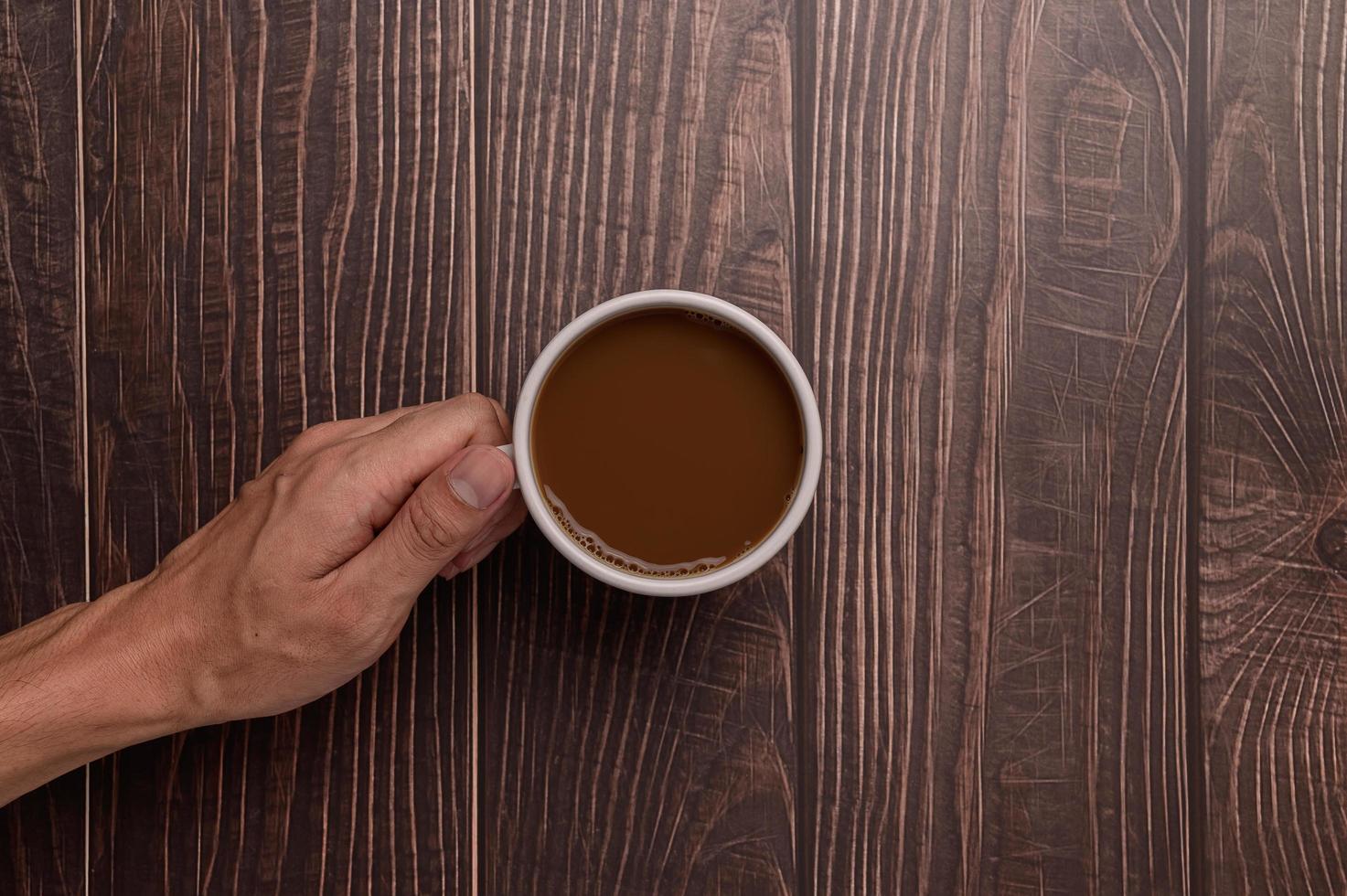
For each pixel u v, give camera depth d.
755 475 0.52
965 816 0.56
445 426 0.52
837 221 0.57
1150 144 0.57
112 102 0.57
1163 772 0.56
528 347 0.57
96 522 0.57
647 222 0.57
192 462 0.57
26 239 0.58
